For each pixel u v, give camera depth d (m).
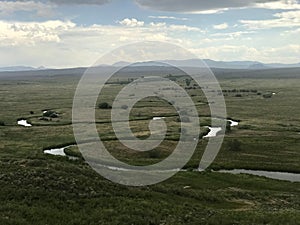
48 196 29.80
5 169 35.72
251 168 63.53
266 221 29.38
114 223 25.36
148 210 29.23
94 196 31.62
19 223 24.12
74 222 25.23
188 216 28.73
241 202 39.91
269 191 47.28
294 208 37.94
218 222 27.77
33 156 56.47
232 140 81.19
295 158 69.00
